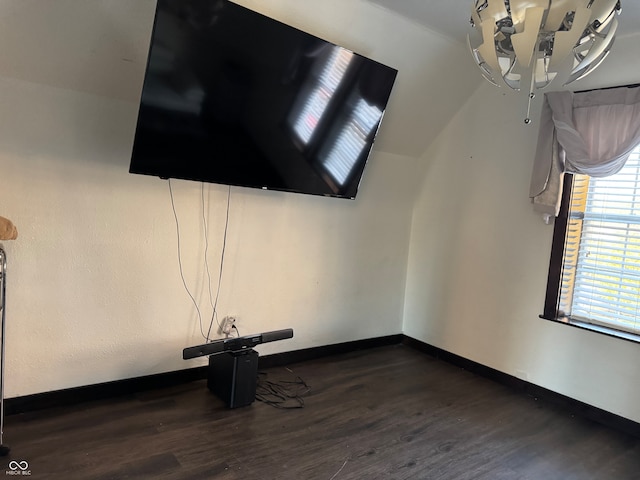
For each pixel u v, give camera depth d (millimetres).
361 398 2896
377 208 3740
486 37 1331
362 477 2078
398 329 4066
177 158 2281
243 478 2006
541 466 2287
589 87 2834
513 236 3242
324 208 3414
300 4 2498
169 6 1921
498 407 2914
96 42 2189
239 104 2320
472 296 3508
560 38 1215
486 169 3408
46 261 2365
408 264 4031
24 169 2266
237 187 2963
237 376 2602
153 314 2736
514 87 1488
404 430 2531
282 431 2422
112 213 2529
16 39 2062
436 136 3764
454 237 3646
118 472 1978
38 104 2270
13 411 2354
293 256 3301
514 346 3236
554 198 2906
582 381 2889
